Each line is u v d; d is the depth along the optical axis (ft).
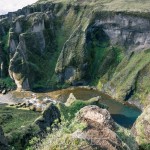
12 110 345.72
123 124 352.28
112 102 434.30
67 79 512.63
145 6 526.57
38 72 511.81
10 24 599.16
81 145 62.39
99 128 76.18
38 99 430.20
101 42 542.16
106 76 497.05
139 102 424.46
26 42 533.55
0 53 542.16
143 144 108.78
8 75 528.22
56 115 245.45
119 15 513.45
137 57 486.79
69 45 535.19
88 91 480.23
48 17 577.02
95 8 554.05
